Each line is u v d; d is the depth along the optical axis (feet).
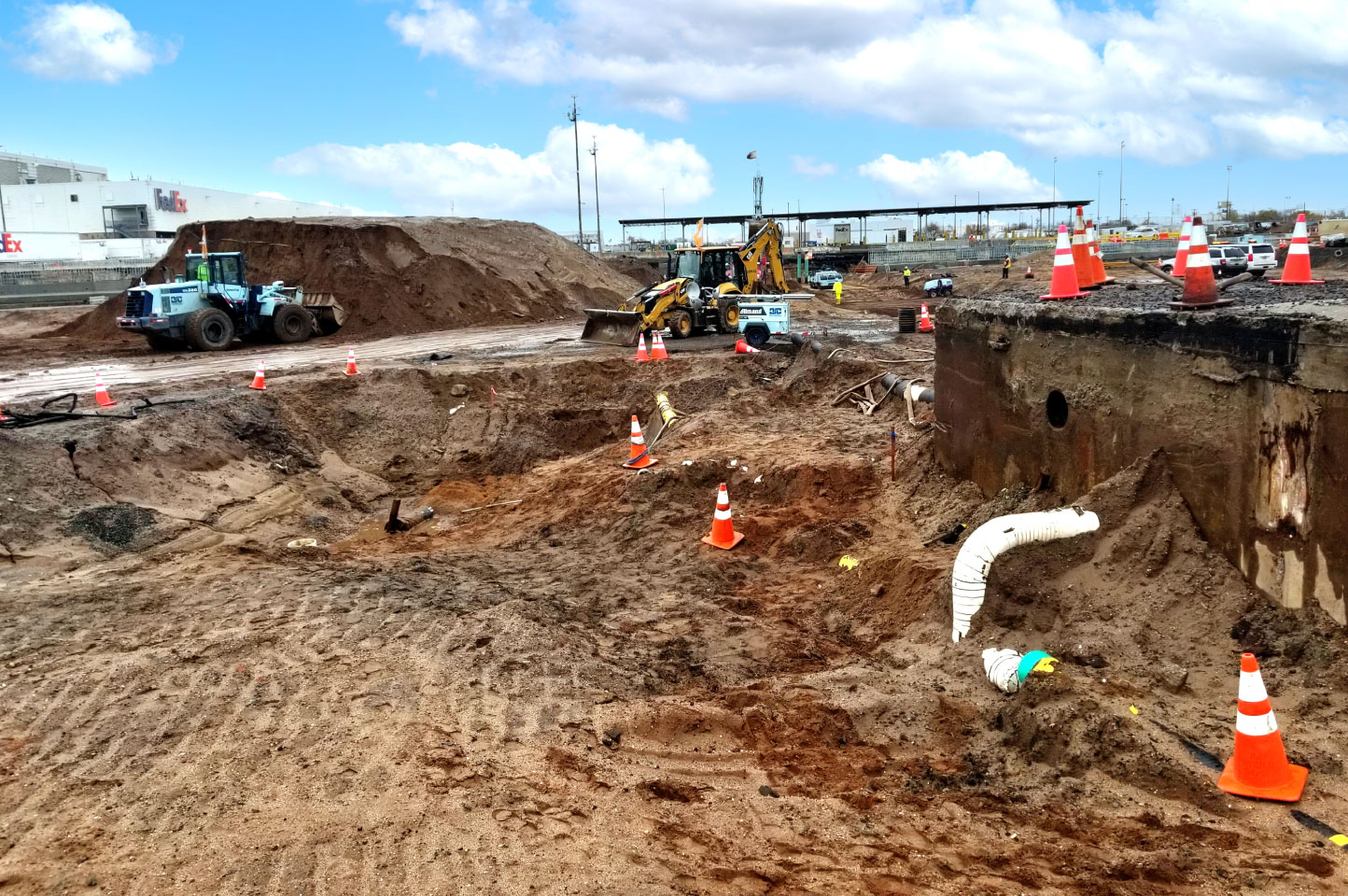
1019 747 17.37
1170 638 19.17
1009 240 233.14
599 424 56.54
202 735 17.62
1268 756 14.43
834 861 13.75
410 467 51.42
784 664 23.41
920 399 44.24
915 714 19.12
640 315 76.07
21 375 61.21
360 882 12.94
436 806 14.94
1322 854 12.89
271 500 41.68
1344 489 17.02
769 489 37.24
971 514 29.32
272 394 51.62
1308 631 17.78
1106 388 23.62
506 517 41.60
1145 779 15.30
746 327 71.20
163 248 191.52
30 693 19.58
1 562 29.73
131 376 59.82
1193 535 20.63
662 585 29.76
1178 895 12.28
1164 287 32.45
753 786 16.65
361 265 96.53
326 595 26.78
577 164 194.80
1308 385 17.52
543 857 13.58
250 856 13.52
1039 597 21.07
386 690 19.90
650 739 18.49
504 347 76.54
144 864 13.34
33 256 182.09
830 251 222.28
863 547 30.04
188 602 26.20
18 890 12.72
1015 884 12.95
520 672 21.38
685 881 13.05
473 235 117.39
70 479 35.42
